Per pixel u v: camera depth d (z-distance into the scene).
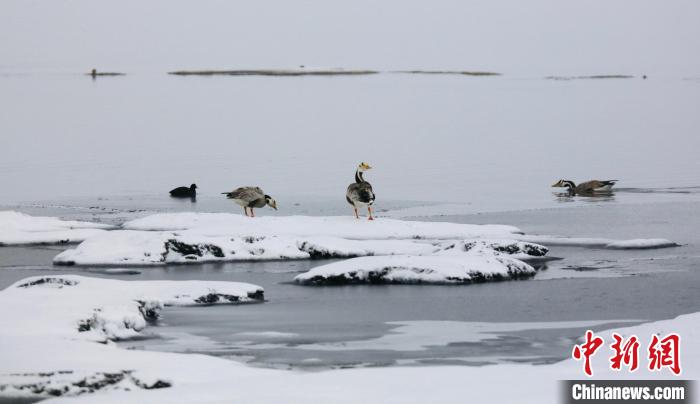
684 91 133.50
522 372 16.50
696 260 29.91
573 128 83.94
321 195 45.94
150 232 31.20
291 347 19.69
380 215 39.66
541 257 30.47
